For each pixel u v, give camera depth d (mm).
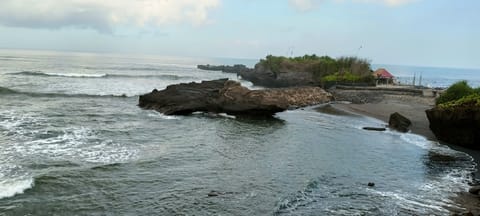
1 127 29922
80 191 17719
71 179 19078
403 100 62469
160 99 45438
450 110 29609
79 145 26078
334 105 58344
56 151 24172
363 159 25312
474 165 24109
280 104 42312
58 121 34094
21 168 20234
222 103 42906
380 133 35094
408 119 39562
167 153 25297
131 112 42312
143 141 28656
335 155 26234
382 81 89125
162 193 17984
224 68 186125
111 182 19125
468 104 28422
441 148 28906
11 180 18312
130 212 15820
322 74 97000
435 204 16938
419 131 35844
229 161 23938
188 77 113375
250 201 17125
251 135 32719
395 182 20312
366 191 18641
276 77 106125
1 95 49688
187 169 21922
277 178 20547
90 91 63000
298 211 15992
